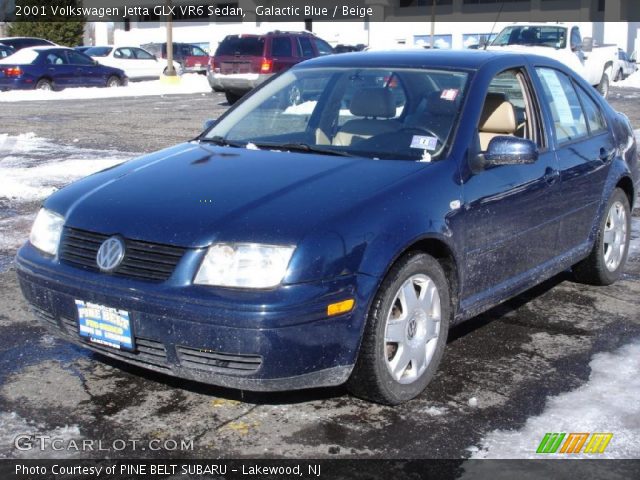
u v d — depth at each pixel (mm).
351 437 3586
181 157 4438
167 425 3674
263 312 3314
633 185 5984
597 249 5621
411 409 3867
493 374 4285
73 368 4270
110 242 3631
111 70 24422
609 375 4289
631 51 33281
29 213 7742
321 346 3457
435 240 3918
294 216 3551
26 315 5062
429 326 3971
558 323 5086
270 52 18656
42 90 21594
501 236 4422
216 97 21734
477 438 3592
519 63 5023
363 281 3535
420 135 4355
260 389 3463
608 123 5824
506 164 4363
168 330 3441
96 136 12797
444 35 36219
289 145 4531
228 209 3627
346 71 4977
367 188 3822
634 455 3465
